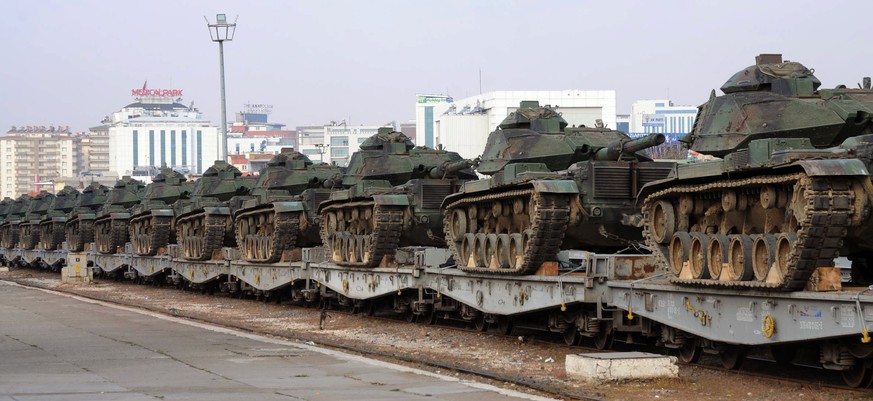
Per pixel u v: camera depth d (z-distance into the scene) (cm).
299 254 6506
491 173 4991
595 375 2859
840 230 2675
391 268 5175
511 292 4153
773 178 2850
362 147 6256
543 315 4319
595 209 4134
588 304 3762
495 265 4284
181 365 3391
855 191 2678
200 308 6538
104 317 5444
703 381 2933
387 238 5347
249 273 6975
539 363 3516
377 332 4762
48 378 3088
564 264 4659
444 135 13138
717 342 3191
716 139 3509
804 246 2669
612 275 3522
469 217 4694
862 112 3253
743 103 3481
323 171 7606
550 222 4012
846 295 2509
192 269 7981
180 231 8294
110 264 10044
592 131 4900
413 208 5375
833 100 3319
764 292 2812
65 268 9575
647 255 3575
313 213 6581
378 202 5291
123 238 9888
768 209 3027
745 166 2948
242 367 3325
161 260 8638
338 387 2850
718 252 3031
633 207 4184
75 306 6303
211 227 7619
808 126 3294
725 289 2958
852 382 2795
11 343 4131
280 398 2648
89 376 3133
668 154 10306
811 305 2645
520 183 4178
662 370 2897
